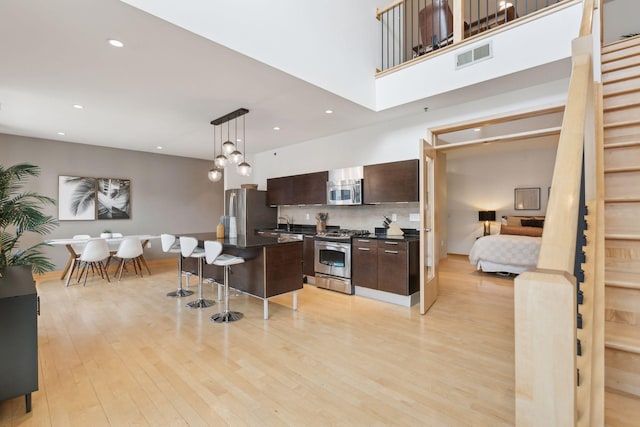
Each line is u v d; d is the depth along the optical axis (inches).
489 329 125.2
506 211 301.6
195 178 303.6
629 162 82.7
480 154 309.9
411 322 133.4
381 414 73.7
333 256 187.9
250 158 290.7
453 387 84.4
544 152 281.6
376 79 169.3
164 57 108.4
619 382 56.2
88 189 241.0
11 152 211.2
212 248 135.5
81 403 78.6
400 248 155.5
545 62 117.2
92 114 167.3
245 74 122.6
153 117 173.3
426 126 171.5
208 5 98.3
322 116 176.2
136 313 146.2
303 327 128.3
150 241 274.5
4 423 71.3
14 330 73.4
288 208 258.7
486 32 130.5
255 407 76.7
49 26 89.7
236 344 112.0
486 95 147.3
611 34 229.5
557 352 23.2
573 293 22.7
